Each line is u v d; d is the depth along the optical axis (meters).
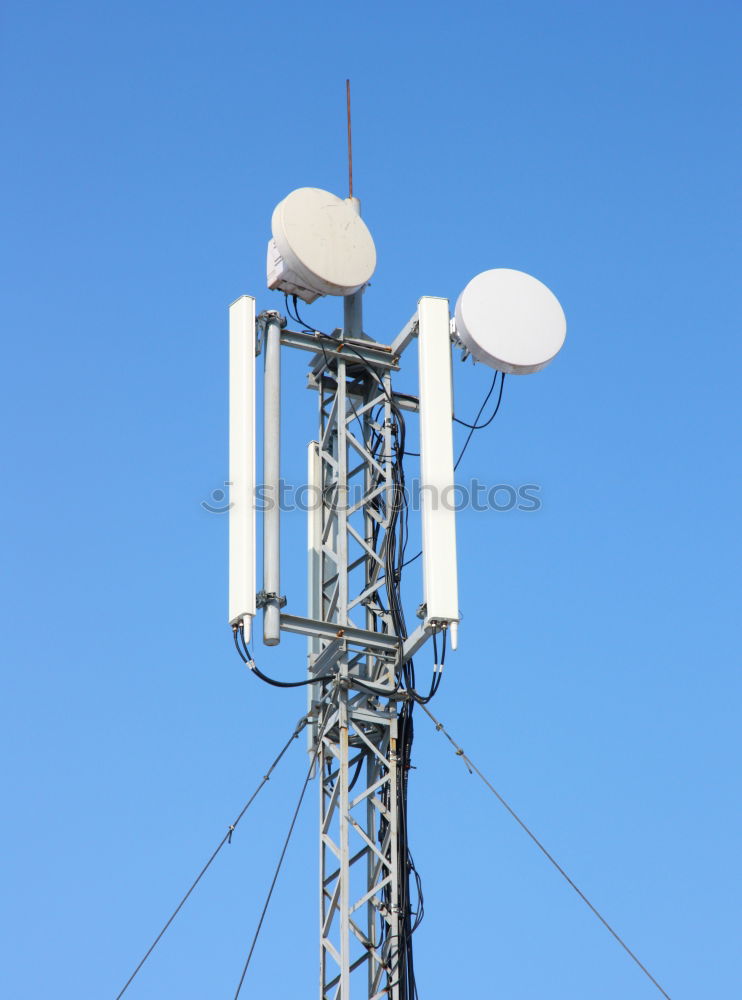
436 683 19.55
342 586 19.94
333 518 20.66
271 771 19.84
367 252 21.11
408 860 19.00
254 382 20.11
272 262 20.91
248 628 18.95
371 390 21.42
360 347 21.12
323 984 18.55
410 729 19.64
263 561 19.48
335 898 18.81
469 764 19.58
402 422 20.84
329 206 21.08
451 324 21.61
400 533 20.39
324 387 21.25
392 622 20.03
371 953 18.78
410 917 18.81
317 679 19.47
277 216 20.83
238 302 20.55
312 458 21.17
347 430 20.72
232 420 20.02
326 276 20.66
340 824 18.84
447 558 19.75
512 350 21.39
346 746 19.20
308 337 20.86
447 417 20.52
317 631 19.48
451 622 19.47
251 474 19.62
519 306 21.66
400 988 18.45
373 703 19.95
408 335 21.20
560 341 21.67
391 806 19.22
